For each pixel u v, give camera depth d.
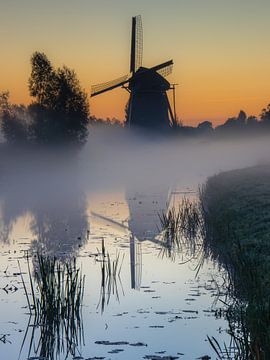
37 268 24.84
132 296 20.31
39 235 35.41
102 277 22.00
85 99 104.31
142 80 134.88
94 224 40.22
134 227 38.28
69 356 15.12
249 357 12.90
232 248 25.83
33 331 17.02
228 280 21.80
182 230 34.94
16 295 20.62
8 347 15.83
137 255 28.02
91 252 29.09
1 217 45.59
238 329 16.03
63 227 39.09
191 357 14.59
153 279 22.83
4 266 25.56
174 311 18.38
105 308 18.98
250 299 16.05
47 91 102.44
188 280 22.42
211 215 37.19
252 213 33.09
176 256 27.42
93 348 15.57
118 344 15.76
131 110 138.12
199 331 16.47
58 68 102.81
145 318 17.86
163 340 15.88
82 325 17.42
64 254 28.56
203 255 27.23
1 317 18.30
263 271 19.47
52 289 18.50
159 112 137.75
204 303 19.14
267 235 25.78
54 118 102.12
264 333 13.25
